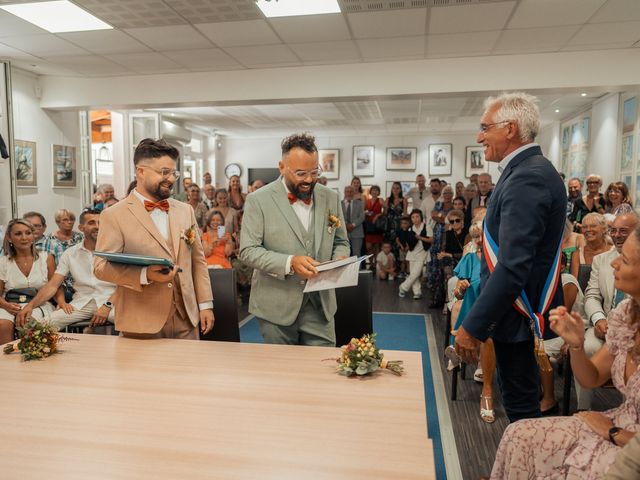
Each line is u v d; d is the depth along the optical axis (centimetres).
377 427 129
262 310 215
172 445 119
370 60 591
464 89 580
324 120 1110
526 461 149
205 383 159
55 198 699
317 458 113
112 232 203
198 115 1038
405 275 836
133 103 662
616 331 151
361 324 253
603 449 140
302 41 521
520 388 182
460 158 1308
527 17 448
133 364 178
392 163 1343
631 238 138
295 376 166
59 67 621
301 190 207
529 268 158
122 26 478
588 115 862
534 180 161
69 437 123
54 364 178
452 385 327
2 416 135
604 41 514
